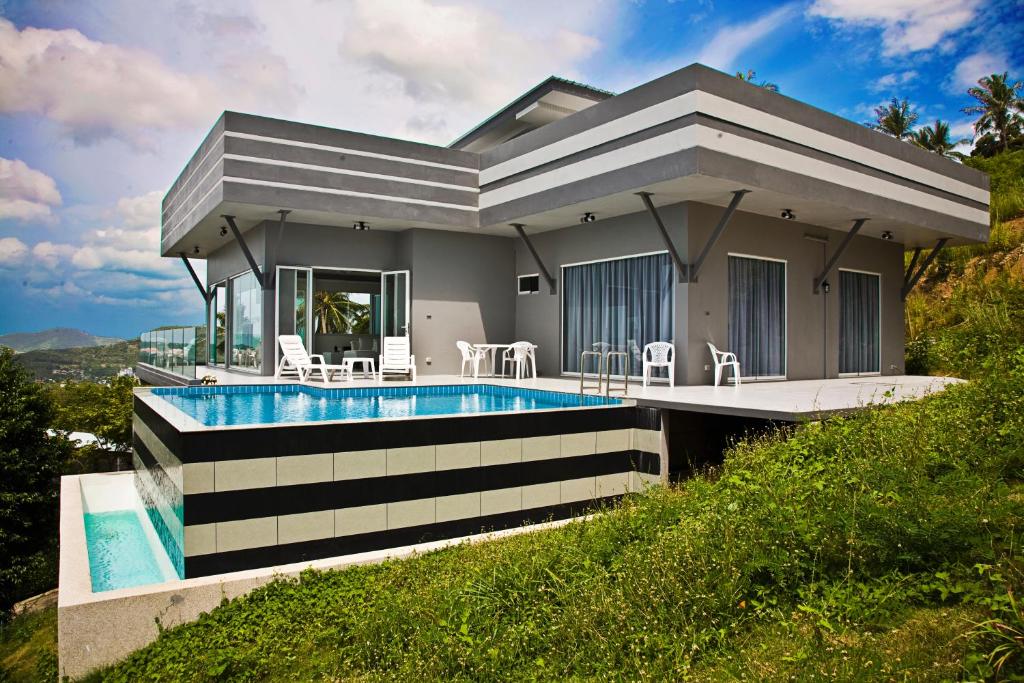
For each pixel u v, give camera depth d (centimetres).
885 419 572
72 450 1508
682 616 325
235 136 1062
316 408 877
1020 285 1361
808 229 1191
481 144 1571
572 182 1030
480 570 476
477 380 1193
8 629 1084
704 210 1015
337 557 593
